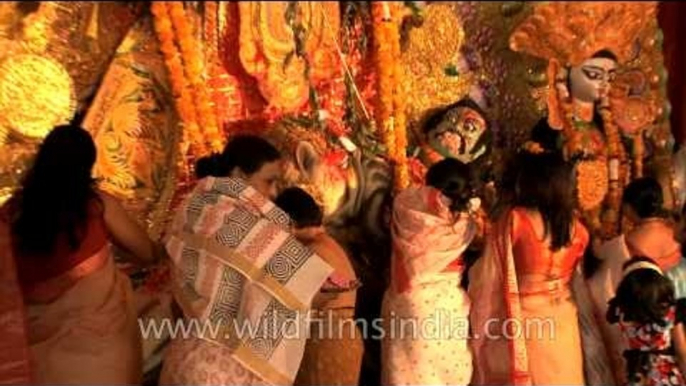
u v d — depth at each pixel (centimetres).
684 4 701
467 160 628
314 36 646
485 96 669
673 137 688
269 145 498
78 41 606
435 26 662
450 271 495
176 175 600
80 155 443
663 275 486
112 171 591
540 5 663
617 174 651
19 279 436
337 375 483
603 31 665
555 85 665
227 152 489
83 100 605
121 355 446
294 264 439
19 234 434
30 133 578
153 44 618
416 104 655
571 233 498
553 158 497
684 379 468
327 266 445
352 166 611
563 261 497
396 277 498
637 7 670
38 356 433
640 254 530
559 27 662
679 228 582
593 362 532
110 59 614
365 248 601
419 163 631
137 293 527
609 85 663
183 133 605
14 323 425
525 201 495
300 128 617
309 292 440
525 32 664
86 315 438
